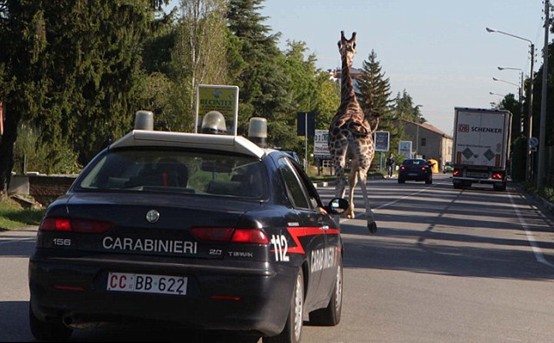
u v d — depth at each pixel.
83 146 67.44
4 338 16.73
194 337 17.56
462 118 114.75
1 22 55.44
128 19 59.81
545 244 45.12
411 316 21.64
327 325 19.89
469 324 20.94
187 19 158.88
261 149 16.59
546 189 102.56
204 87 48.72
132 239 14.45
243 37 193.25
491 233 49.72
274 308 14.62
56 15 56.25
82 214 14.65
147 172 15.78
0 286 23.55
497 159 114.19
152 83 143.75
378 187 116.19
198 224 14.41
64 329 16.34
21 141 77.62
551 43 129.12
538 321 21.92
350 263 31.88
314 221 17.22
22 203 61.53
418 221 55.44
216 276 14.18
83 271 14.34
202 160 15.93
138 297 14.21
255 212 14.77
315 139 133.62
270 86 184.38
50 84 57.31
